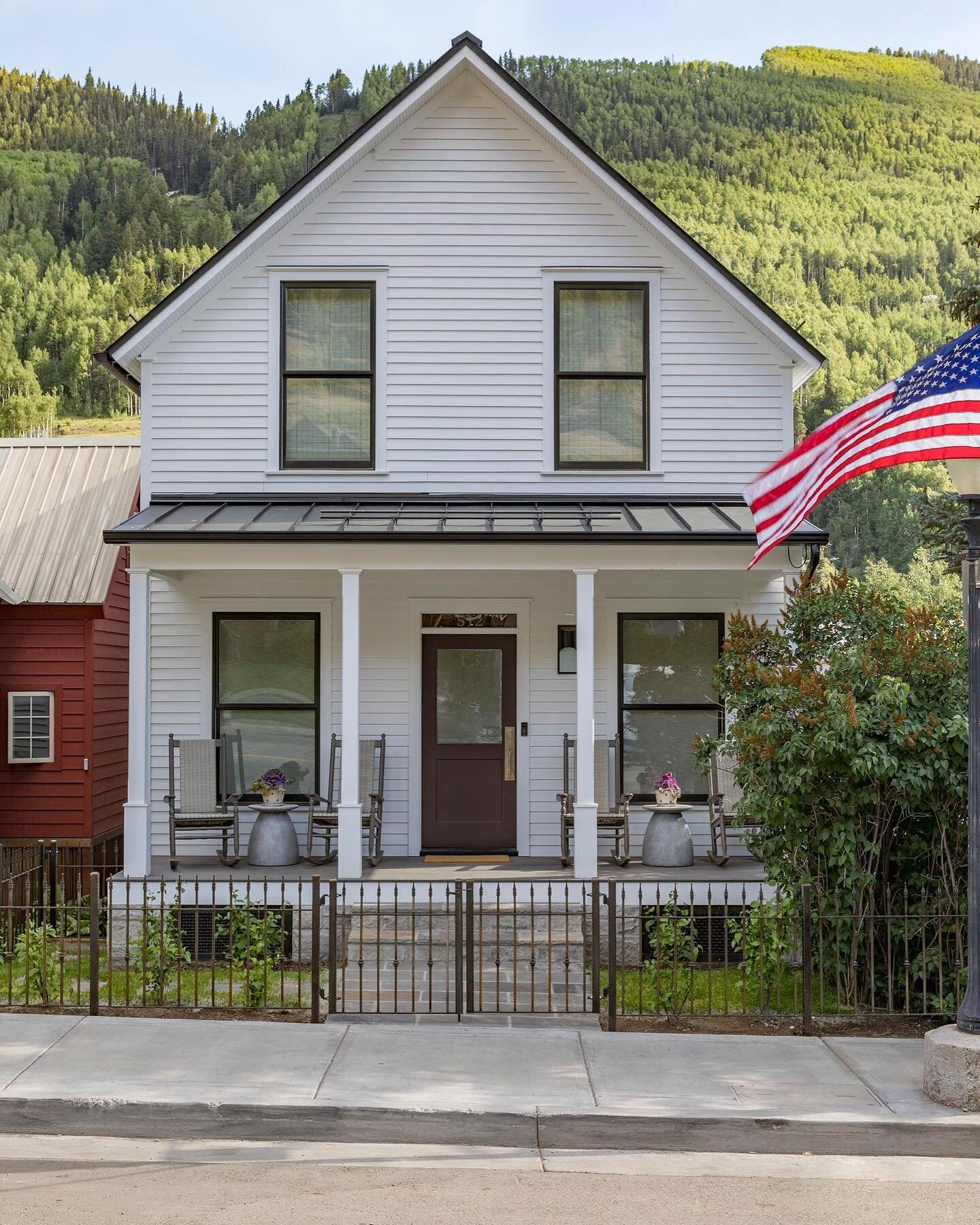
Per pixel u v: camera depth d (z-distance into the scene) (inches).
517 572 555.8
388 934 461.1
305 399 561.0
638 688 558.3
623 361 564.4
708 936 438.9
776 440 562.3
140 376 587.5
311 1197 251.0
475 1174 266.4
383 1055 330.0
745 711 419.8
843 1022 368.8
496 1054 333.1
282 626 556.4
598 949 376.2
